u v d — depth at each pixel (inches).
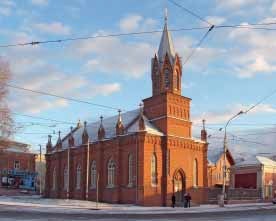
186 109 2534.5
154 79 2541.8
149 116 2529.5
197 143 2561.5
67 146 3134.8
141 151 2311.8
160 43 2586.1
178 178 2434.8
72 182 2950.3
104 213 1541.6
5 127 2469.2
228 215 1470.2
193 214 1525.6
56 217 1295.5
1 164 3831.2
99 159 2618.1
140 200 2253.9
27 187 3909.9
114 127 2679.6
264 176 3339.1
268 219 1279.5
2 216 1296.8
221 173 3690.9
